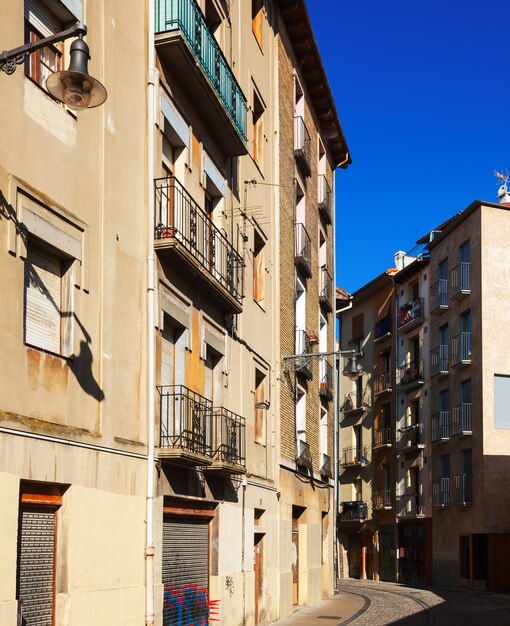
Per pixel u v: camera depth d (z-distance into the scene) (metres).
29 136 10.23
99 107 12.15
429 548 42.19
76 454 10.85
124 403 12.52
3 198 9.58
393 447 47.72
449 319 41.91
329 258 33.88
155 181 14.03
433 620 22.16
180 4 14.71
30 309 10.24
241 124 18.97
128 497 12.40
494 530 36.81
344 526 52.97
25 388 9.81
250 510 19.56
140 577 12.62
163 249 13.85
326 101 31.27
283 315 24.41
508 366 38.53
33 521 10.13
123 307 12.64
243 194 20.36
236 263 18.91
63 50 11.30
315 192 31.20
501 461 37.56
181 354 15.42
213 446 16.95
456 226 41.75
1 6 9.78
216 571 16.86
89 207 11.66
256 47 22.42
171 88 15.20
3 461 9.24
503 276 39.22
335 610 25.19
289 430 24.67
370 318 52.97
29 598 9.93
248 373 20.09
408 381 45.97
